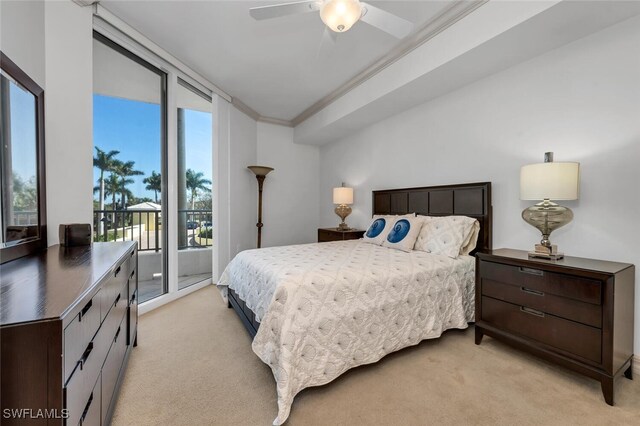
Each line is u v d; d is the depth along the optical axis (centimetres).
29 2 170
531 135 229
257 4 217
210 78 339
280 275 175
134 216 279
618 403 146
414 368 179
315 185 546
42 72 185
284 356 142
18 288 94
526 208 218
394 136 367
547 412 140
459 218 257
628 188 180
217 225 370
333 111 393
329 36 213
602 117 190
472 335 226
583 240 199
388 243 286
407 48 265
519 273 184
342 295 170
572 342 160
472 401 148
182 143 337
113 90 256
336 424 132
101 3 216
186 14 228
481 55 222
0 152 129
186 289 329
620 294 152
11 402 67
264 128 486
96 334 103
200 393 154
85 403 90
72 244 183
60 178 197
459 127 285
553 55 214
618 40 183
